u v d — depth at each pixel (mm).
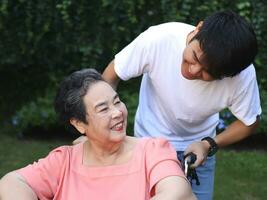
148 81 2668
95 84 2143
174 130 2635
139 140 2258
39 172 2236
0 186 2197
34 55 5801
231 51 2131
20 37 5625
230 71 2188
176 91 2477
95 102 2119
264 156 5285
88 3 5473
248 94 2453
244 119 2521
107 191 2166
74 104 2145
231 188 4645
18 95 6113
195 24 5359
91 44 5539
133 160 2193
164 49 2441
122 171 2180
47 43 5727
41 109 5645
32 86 6078
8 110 6062
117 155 2215
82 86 2141
